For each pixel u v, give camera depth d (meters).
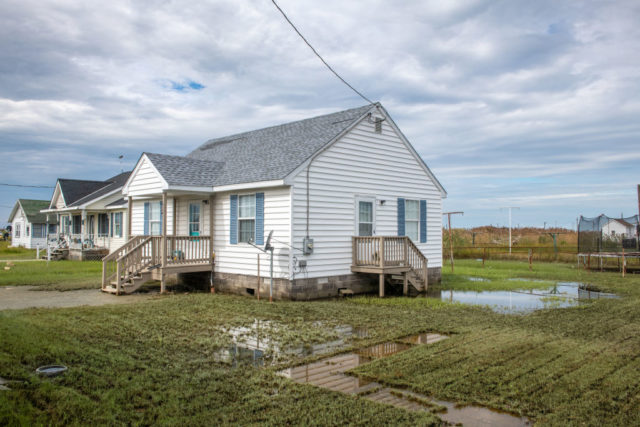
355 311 11.73
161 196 16.62
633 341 8.48
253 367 6.90
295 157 14.27
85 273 20.94
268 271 14.03
